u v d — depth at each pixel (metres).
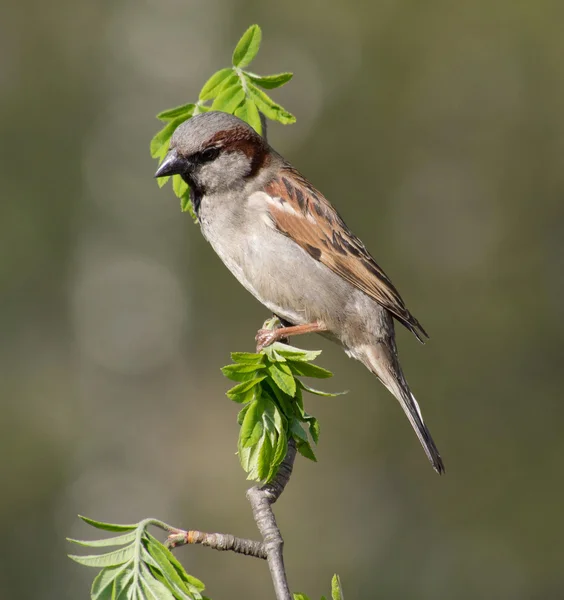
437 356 16.44
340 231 5.36
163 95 20.20
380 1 19.14
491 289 17.47
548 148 18.55
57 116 19.34
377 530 15.46
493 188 18.45
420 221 18.41
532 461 15.42
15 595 15.27
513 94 18.72
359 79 18.92
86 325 18.84
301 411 4.00
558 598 14.34
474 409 16.02
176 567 3.43
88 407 18.28
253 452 3.84
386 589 14.98
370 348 5.43
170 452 18.34
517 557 14.64
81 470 17.45
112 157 19.81
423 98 18.73
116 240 19.59
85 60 19.73
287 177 5.34
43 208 18.75
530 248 17.97
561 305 17.20
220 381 18.72
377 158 18.67
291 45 19.62
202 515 17.69
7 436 16.98
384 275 5.41
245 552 3.58
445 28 18.84
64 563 15.86
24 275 18.20
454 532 15.12
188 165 5.12
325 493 15.77
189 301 19.06
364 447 15.96
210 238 5.38
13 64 19.17
